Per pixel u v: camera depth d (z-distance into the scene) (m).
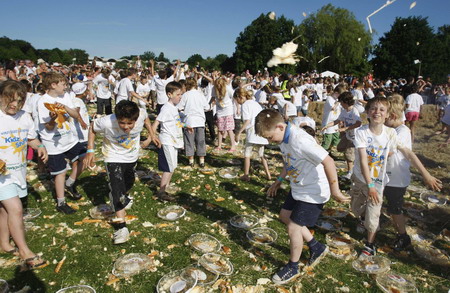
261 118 2.90
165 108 4.59
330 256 3.59
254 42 56.97
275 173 6.34
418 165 3.32
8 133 3.02
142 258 3.38
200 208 4.68
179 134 4.77
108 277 3.11
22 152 3.18
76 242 3.68
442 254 3.67
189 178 5.85
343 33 37.25
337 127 7.01
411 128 10.34
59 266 3.23
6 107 2.99
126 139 3.79
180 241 3.79
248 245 3.76
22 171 3.22
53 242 3.64
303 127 4.57
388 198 3.60
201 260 3.33
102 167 6.14
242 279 3.14
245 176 5.79
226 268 3.26
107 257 3.43
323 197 2.97
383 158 3.30
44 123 4.03
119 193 3.79
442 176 6.48
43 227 3.98
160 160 4.73
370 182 3.29
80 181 5.44
